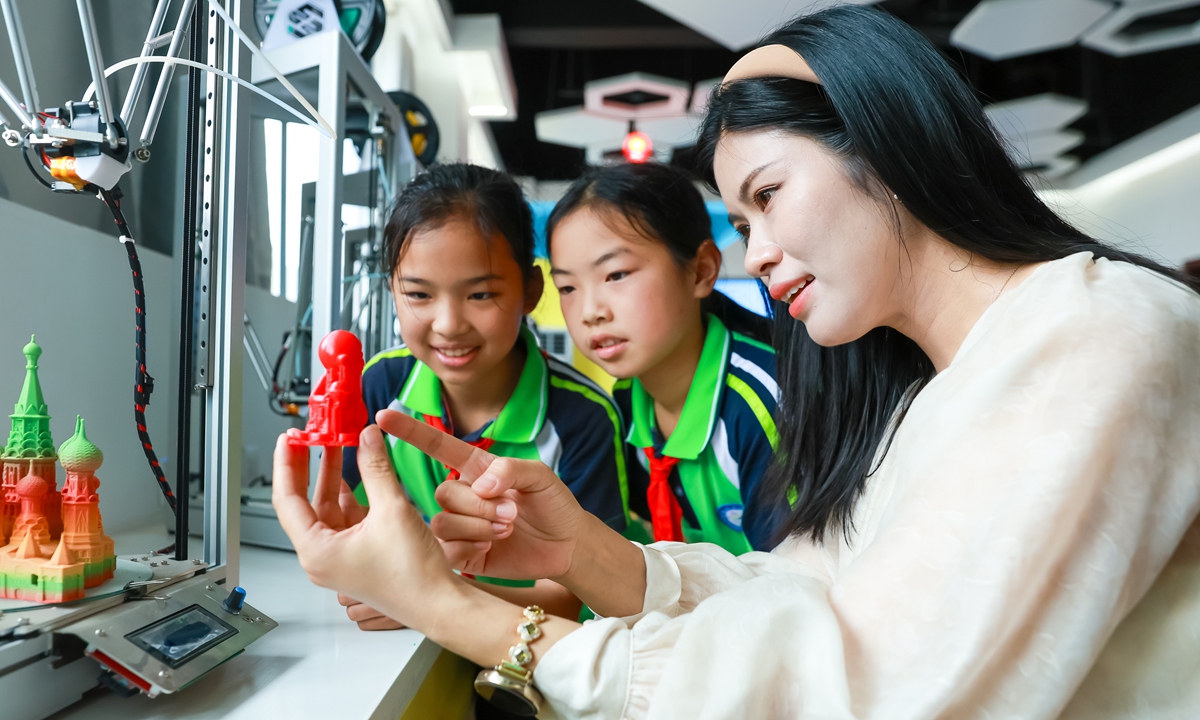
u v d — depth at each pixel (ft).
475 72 13.25
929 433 1.64
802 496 2.57
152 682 1.57
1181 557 1.63
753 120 1.98
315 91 4.11
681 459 3.60
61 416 3.19
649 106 15.75
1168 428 1.47
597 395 3.77
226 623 1.96
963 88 1.94
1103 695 1.61
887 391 2.45
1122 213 20.53
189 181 2.27
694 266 3.63
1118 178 20.65
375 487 1.71
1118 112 16.88
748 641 1.49
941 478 1.52
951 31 13.12
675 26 13.29
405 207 3.16
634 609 2.14
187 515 2.19
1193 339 1.56
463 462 1.97
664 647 1.60
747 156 2.02
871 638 1.47
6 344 2.87
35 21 3.02
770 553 2.67
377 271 5.19
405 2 10.66
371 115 4.99
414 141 7.11
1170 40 13.03
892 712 1.36
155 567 2.04
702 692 1.47
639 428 3.82
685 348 3.74
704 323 3.95
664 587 2.16
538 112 16.87
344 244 4.88
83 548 1.74
